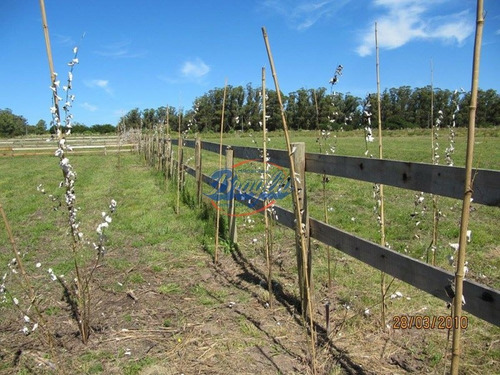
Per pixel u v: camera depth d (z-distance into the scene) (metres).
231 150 5.26
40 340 3.15
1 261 5.13
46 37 2.56
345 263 4.51
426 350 2.81
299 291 3.54
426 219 6.21
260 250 5.15
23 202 9.23
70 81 2.69
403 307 3.45
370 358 2.77
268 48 2.33
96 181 12.26
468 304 2.04
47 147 26.41
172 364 2.79
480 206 7.16
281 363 2.76
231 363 2.78
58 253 5.39
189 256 5.06
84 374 2.71
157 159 13.86
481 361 2.68
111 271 4.62
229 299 3.80
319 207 7.36
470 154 1.41
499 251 4.78
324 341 3.00
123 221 6.90
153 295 3.94
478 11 1.31
